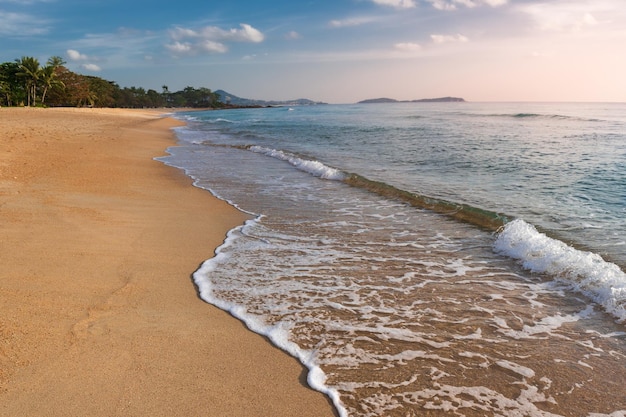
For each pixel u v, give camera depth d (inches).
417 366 146.6
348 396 130.3
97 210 322.3
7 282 193.2
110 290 194.4
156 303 185.6
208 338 159.9
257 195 414.6
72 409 119.0
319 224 319.3
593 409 125.6
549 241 254.4
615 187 432.1
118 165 551.8
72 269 213.3
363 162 622.2
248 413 120.8
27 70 2942.9
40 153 590.9
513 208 355.9
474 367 146.4
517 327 173.5
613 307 184.7
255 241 277.3
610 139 917.2
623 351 155.6
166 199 379.2
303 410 123.3
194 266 230.8
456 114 2412.6
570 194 404.8
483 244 276.4
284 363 146.3
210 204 372.2
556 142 867.4
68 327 160.6
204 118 2655.0
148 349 150.2
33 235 257.3
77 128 1121.4
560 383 137.7
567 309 188.4
